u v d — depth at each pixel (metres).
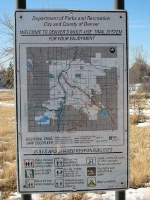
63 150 1.83
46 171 1.82
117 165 1.85
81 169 1.84
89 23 1.81
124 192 1.88
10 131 7.58
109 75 1.83
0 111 12.84
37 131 1.82
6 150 5.41
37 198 3.04
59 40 1.80
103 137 1.84
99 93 1.84
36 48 1.80
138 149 5.29
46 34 1.79
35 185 1.82
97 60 1.83
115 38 1.82
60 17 1.79
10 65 11.34
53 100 1.82
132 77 23.14
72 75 1.82
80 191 1.84
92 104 1.84
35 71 1.81
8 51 10.84
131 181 3.59
